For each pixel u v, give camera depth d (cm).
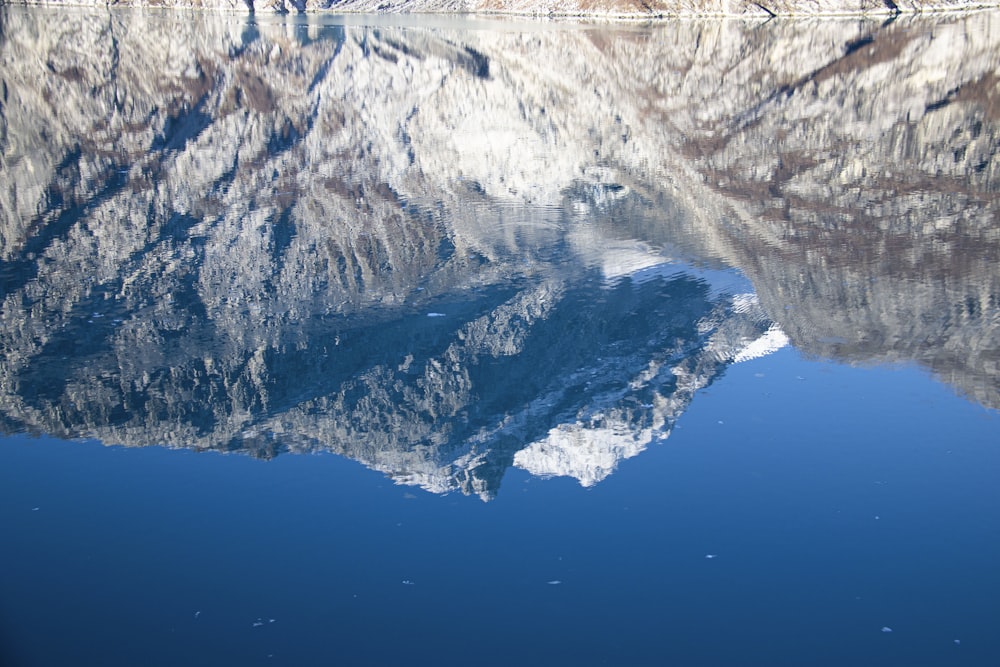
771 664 665
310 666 666
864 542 801
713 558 780
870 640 688
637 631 699
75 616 717
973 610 719
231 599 736
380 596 738
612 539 809
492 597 736
